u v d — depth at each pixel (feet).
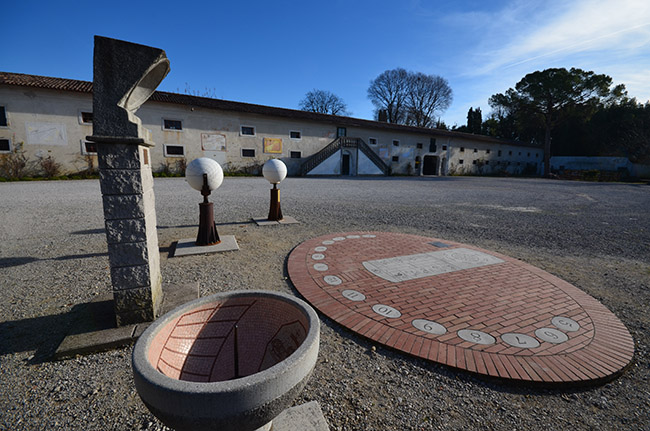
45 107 55.26
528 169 142.82
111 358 7.36
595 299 10.86
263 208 28.99
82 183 49.03
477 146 125.18
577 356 7.54
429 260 14.70
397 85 160.86
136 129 7.51
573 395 6.48
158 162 66.69
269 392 3.29
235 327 4.54
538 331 8.65
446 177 100.53
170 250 15.90
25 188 41.09
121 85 7.25
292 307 4.95
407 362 7.39
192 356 4.62
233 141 75.66
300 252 15.65
